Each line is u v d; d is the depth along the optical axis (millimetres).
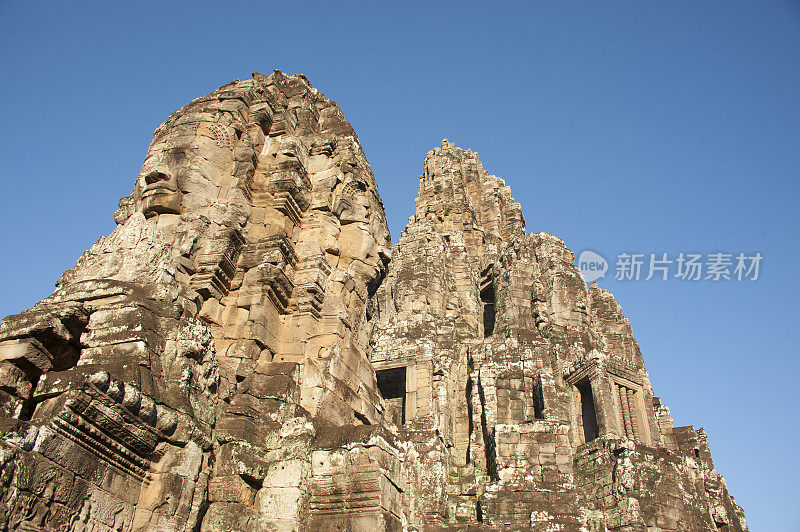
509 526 24391
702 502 33906
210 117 19219
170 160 17922
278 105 21391
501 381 33656
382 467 13211
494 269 47812
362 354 18688
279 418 14461
